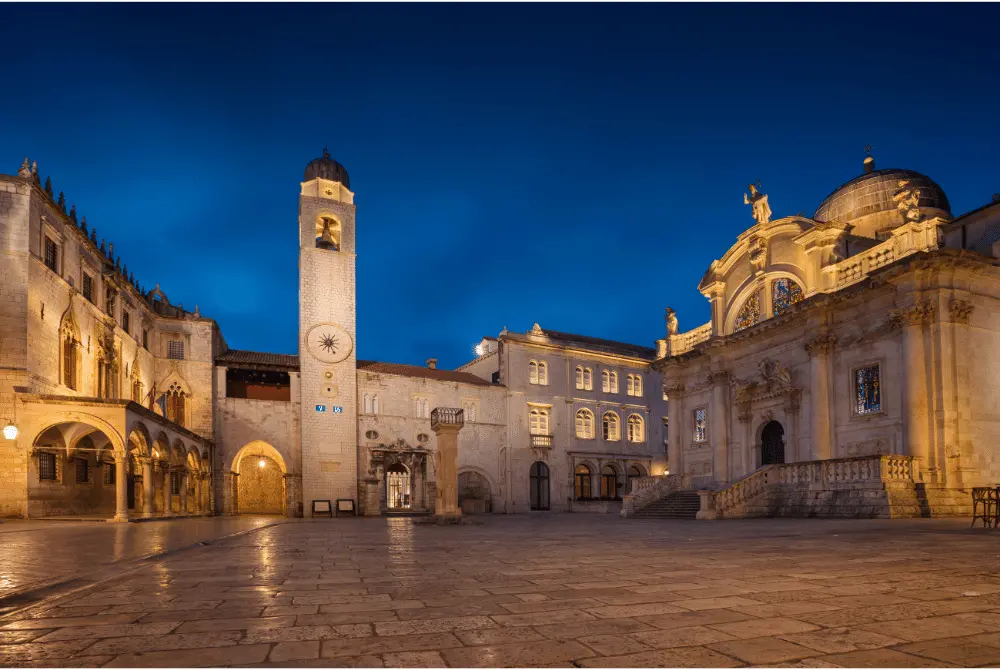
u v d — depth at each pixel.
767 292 39.00
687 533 19.89
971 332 28.67
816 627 5.90
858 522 22.77
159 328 45.28
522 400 55.50
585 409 58.72
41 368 29.36
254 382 49.94
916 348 28.69
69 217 32.28
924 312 28.72
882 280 30.19
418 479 50.56
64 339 31.86
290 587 8.62
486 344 62.62
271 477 52.84
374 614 6.71
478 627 6.05
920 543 13.95
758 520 27.69
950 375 27.98
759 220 39.91
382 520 35.22
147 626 6.20
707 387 43.19
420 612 6.80
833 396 33.50
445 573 10.04
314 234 49.41
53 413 27.25
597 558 12.17
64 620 6.51
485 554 13.21
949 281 28.62
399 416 50.31
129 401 27.69
